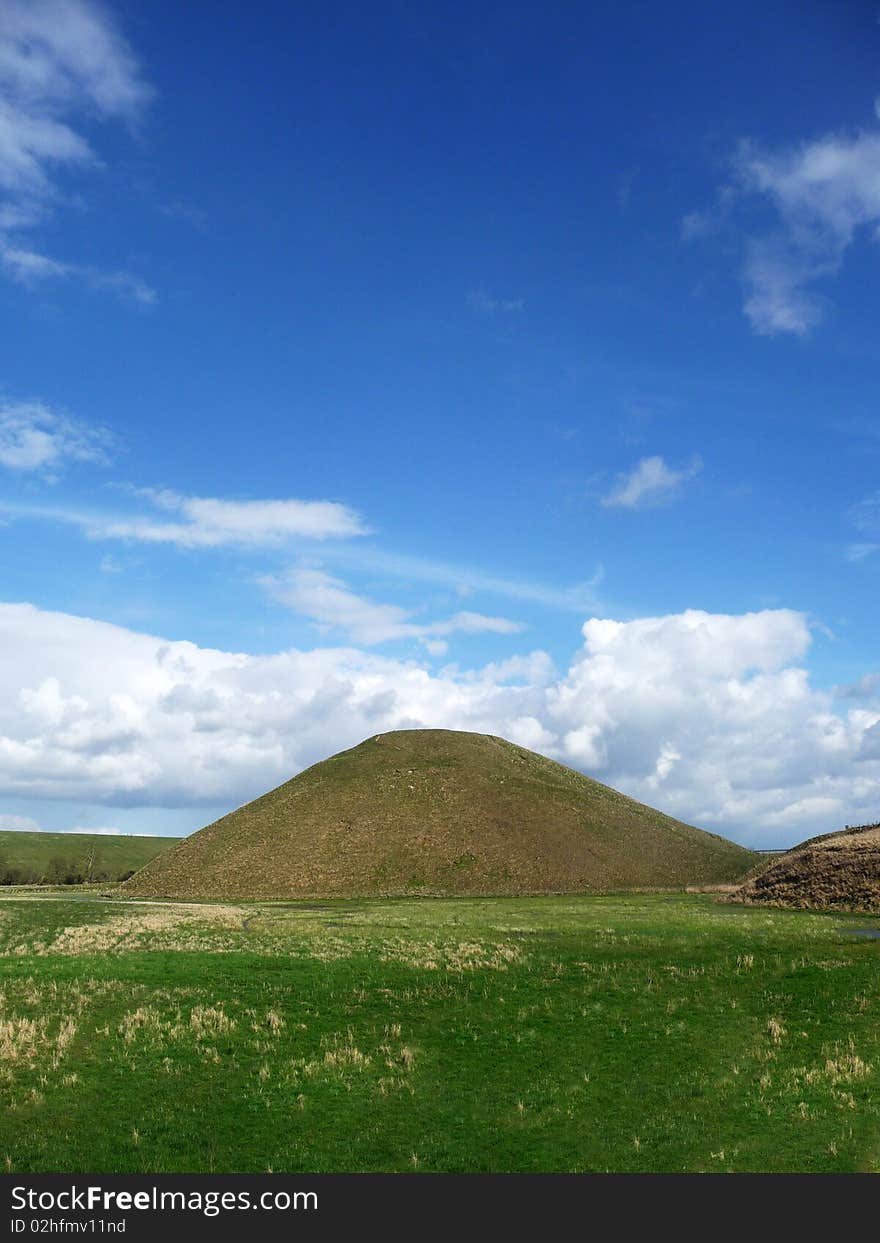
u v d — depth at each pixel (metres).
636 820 127.69
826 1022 29.75
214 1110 23.53
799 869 68.38
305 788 134.25
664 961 37.62
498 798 124.25
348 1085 25.17
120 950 40.62
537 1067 26.66
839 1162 20.81
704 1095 24.64
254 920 59.59
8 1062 25.44
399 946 41.69
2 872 187.50
